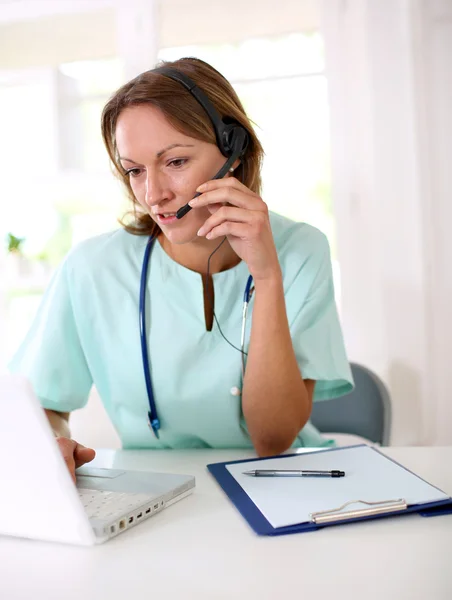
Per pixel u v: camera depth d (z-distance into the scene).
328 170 2.04
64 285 1.15
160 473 0.80
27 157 2.18
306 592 0.51
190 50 2.07
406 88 1.93
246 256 0.98
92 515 0.65
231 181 0.94
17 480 0.62
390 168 1.95
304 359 1.07
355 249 2.00
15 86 2.18
